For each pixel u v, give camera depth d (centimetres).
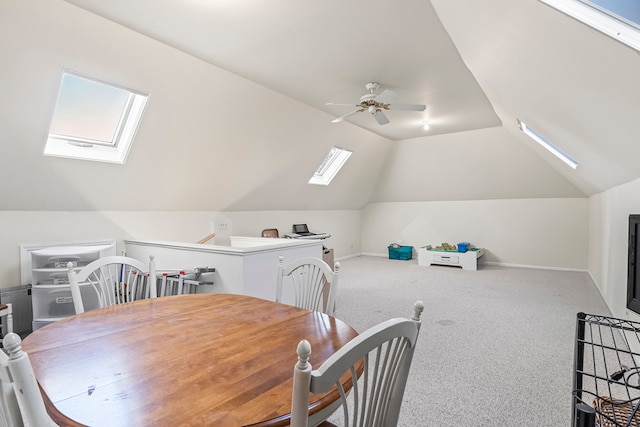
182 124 343
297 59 298
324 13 228
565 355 271
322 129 493
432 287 504
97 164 325
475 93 382
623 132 181
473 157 618
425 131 578
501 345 292
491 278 565
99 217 366
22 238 313
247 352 120
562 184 605
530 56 168
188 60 291
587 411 93
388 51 283
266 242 419
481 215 709
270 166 486
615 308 346
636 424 115
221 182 451
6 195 294
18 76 232
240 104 365
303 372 65
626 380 125
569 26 118
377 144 632
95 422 82
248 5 219
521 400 209
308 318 157
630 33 102
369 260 771
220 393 94
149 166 362
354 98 405
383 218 828
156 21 238
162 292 279
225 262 283
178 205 438
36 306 275
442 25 242
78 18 224
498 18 153
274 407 88
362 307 402
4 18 204
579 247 620
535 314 375
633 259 170
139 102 305
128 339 133
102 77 264
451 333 320
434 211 761
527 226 664
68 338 134
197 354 119
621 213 319
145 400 91
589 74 143
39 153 284
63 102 284
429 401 208
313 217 701
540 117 273
